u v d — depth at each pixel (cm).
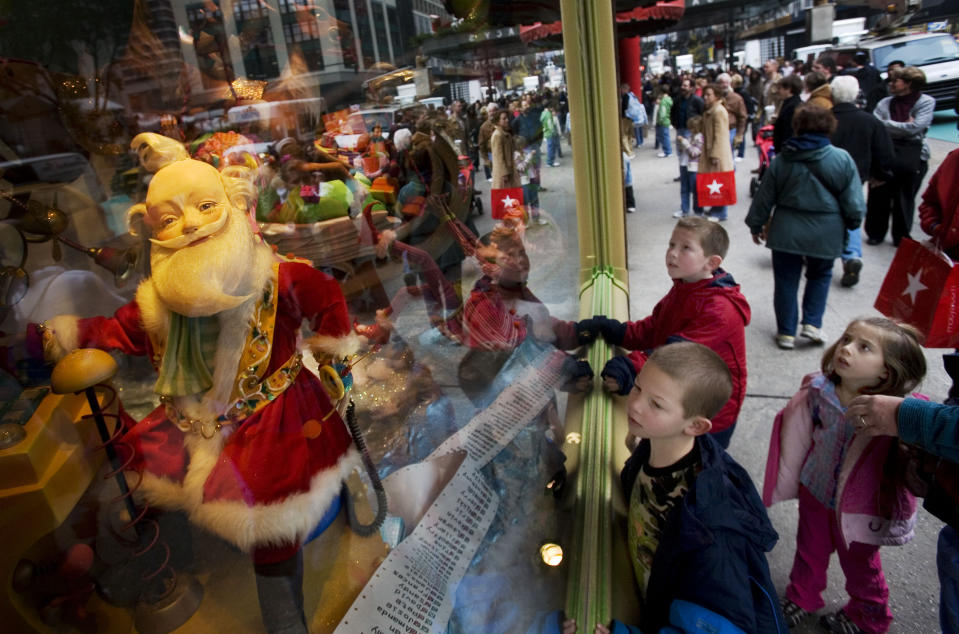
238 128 97
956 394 155
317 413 101
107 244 80
